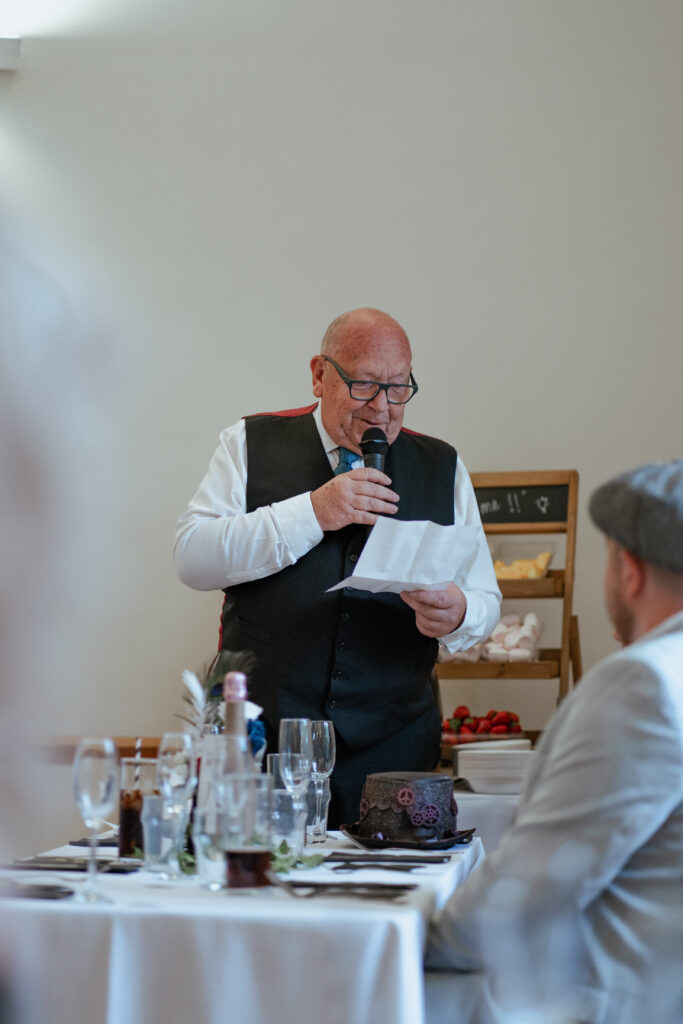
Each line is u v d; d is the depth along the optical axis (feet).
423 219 14.05
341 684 8.13
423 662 8.52
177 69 14.61
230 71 14.56
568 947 4.24
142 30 14.70
